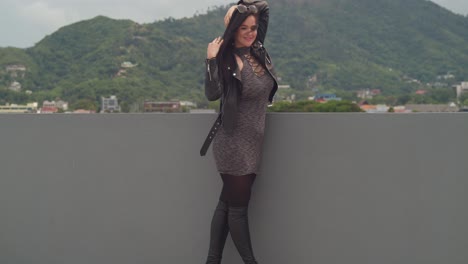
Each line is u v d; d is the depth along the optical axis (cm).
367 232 198
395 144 194
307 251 206
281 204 208
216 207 204
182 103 11869
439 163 190
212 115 216
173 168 221
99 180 228
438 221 191
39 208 235
